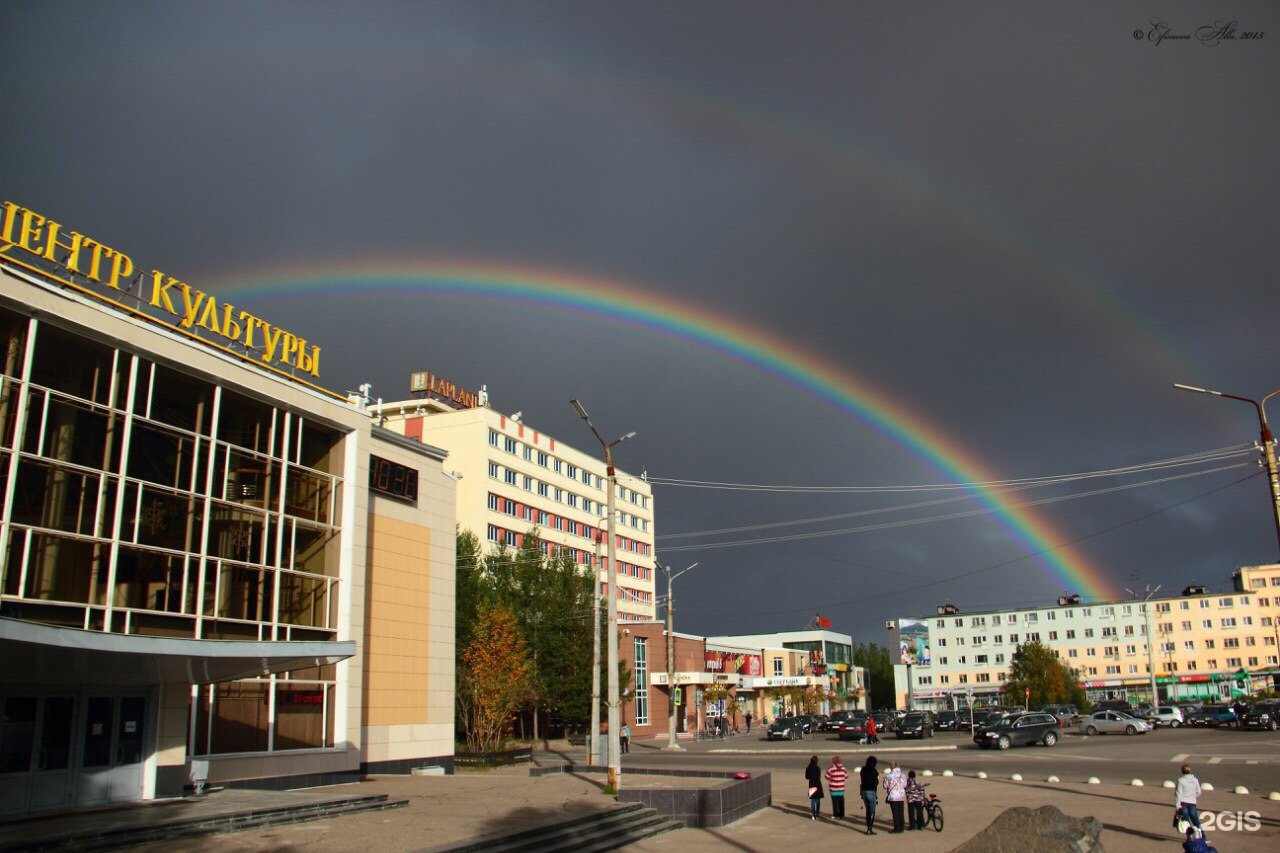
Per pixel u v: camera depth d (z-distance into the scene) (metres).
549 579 68.94
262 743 30.06
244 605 28.91
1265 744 51.19
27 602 22.00
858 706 133.25
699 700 91.31
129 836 19.41
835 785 26.95
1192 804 21.17
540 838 21.23
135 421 25.59
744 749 59.56
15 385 22.55
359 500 34.09
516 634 52.59
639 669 84.56
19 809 22.20
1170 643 137.12
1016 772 39.25
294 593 31.23
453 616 41.81
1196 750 48.25
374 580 37.06
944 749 54.25
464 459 83.12
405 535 39.19
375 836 20.44
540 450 92.38
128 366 25.67
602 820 23.95
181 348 27.06
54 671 22.17
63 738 23.52
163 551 25.61
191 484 27.08
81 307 24.25
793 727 72.44
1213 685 132.88
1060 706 84.50
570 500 97.12
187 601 26.44
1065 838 14.97
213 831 20.94
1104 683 138.62
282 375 32.59
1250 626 133.62
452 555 42.19
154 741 25.45
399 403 95.56
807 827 25.64
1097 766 40.69
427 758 38.88
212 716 28.52
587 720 67.69
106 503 24.42
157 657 20.89
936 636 150.50
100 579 24.08
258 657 22.58
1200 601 136.75
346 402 34.66
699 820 26.22
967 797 30.75
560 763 48.09
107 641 19.44
